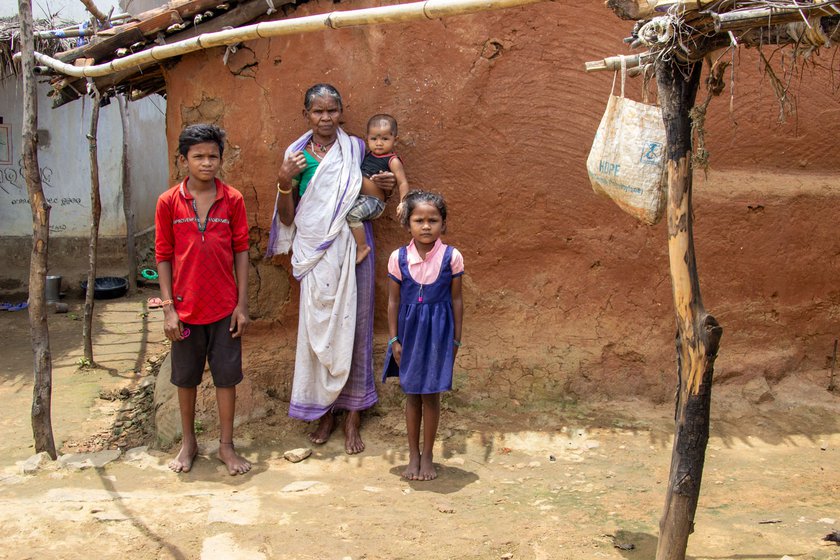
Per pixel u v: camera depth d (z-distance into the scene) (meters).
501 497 3.79
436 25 4.68
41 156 10.70
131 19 5.16
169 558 3.19
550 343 4.90
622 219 4.80
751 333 4.93
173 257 4.16
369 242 4.63
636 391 4.83
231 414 4.25
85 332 6.87
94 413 5.52
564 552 3.19
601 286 4.88
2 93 10.24
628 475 4.04
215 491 3.92
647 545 3.25
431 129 4.78
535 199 4.82
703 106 2.82
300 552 3.22
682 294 2.74
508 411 4.79
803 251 4.88
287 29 3.79
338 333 4.43
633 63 2.96
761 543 3.20
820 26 2.40
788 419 4.68
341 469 4.21
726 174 4.86
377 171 4.59
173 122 4.93
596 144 2.98
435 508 3.67
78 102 10.78
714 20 2.44
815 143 4.88
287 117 4.77
